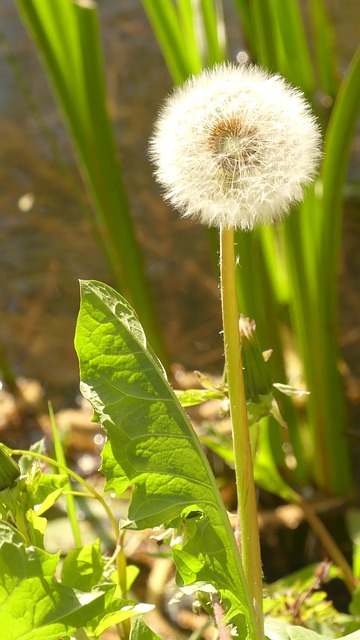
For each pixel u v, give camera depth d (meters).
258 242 0.90
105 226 0.99
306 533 0.96
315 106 0.88
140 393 0.54
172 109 0.53
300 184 0.52
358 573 0.75
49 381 1.26
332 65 1.05
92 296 0.54
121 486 0.55
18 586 0.52
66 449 1.08
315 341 0.93
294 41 0.84
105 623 0.55
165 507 0.55
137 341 0.54
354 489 1.04
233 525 0.63
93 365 0.54
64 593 0.53
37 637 0.53
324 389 0.95
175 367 1.21
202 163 0.51
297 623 0.66
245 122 0.52
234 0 0.92
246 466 0.53
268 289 0.95
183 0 0.88
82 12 0.85
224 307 0.52
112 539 0.87
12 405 1.15
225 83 0.53
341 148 0.83
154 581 0.87
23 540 0.53
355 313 1.33
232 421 0.53
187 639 0.81
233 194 0.51
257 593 0.54
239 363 0.53
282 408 0.97
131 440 0.54
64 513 0.92
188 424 0.55
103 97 0.92
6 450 0.58
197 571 0.55
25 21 0.88
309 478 1.02
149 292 1.04
